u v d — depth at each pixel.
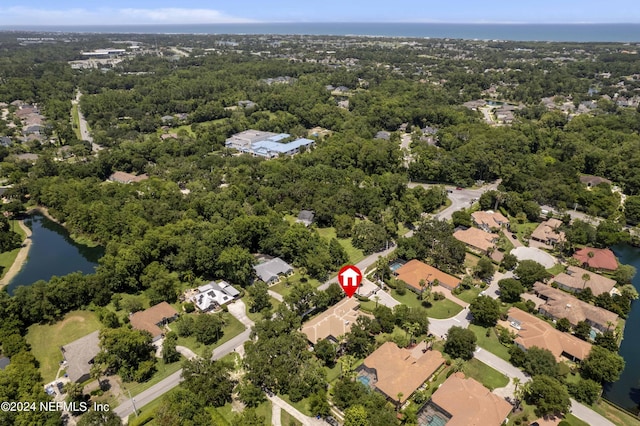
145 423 77.19
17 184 185.12
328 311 107.31
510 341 99.25
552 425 76.62
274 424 78.25
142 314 106.62
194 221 145.12
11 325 99.75
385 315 103.31
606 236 143.00
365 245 141.12
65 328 105.25
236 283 124.62
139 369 88.12
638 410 82.75
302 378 84.75
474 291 120.81
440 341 100.38
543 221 162.25
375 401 79.25
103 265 122.38
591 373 87.50
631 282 127.44
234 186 174.25
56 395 83.88
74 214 157.25
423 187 197.25
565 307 107.06
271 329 97.25
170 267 130.00
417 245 136.62
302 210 168.88
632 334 105.62
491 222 156.75
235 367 91.44
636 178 184.38
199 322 100.38
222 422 77.00
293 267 133.88
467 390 80.88
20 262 141.38
